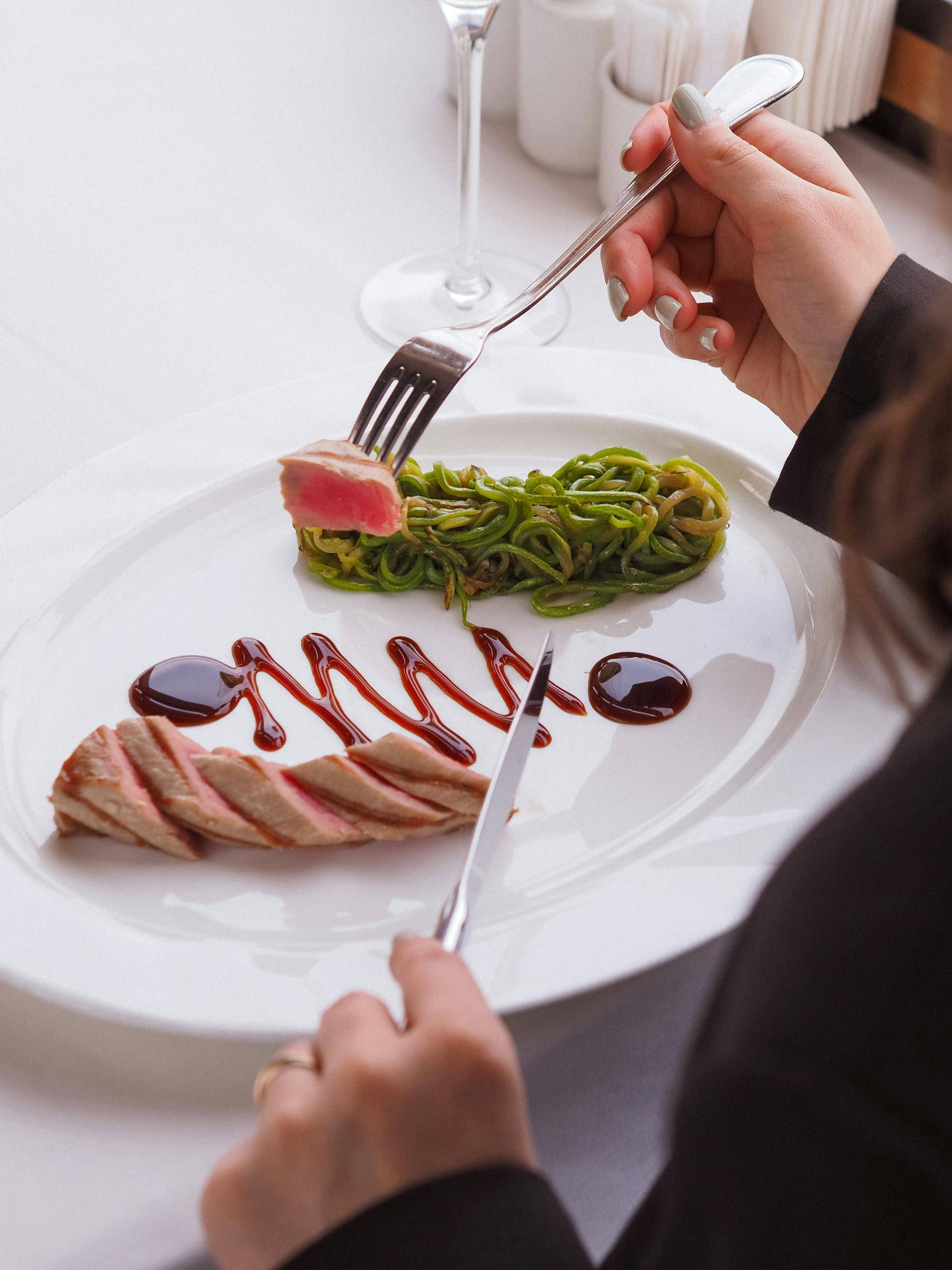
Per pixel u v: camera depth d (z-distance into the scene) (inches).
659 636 56.4
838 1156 18.3
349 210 85.0
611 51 79.5
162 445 62.1
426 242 82.4
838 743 47.9
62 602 55.2
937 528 24.0
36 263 79.0
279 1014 38.1
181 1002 38.4
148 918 43.6
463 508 59.7
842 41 78.7
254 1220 26.3
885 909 18.6
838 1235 18.6
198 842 46.4
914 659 28.0
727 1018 20.1
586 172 87.7
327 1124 25.2
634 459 60.8
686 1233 21.5
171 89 97.1
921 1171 17.9
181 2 108.3
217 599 58.0
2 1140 35.5
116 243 81.0
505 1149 24.9
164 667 54.9
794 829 44.8
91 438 66.5
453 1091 24.8
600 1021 39.6
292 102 96.0
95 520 58.4
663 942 40.2
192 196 85.7
